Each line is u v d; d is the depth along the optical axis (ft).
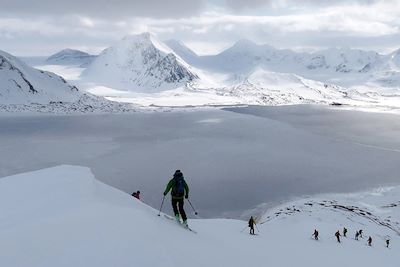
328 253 91.61
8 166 352.69
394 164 384.68
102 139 544.21
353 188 292.40
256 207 244.42
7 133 605.31
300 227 165.68
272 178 321.73
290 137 569.23
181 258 32.68
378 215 217.36
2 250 27.50
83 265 26.55
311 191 282.97
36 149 449.48
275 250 66.69
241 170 349.00
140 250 30.09
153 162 379.96
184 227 49.98
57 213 38.24
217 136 572.92
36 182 57.52
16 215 40.45
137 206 51.85
